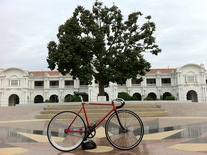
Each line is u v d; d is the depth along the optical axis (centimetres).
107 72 1659
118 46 1836
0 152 368
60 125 397
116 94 4059
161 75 4378
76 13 1808
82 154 351
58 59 1589
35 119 1043
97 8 1898
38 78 4381
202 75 4166
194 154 336
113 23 1894
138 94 4403
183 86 4153
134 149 379
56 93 4306
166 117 1007
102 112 1068
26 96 4134
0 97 4084
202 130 581
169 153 346
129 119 399
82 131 393
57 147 377
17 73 4197
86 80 1616
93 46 1681
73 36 1661
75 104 1473
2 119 1089
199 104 1444
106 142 446
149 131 584
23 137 518
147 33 1830
